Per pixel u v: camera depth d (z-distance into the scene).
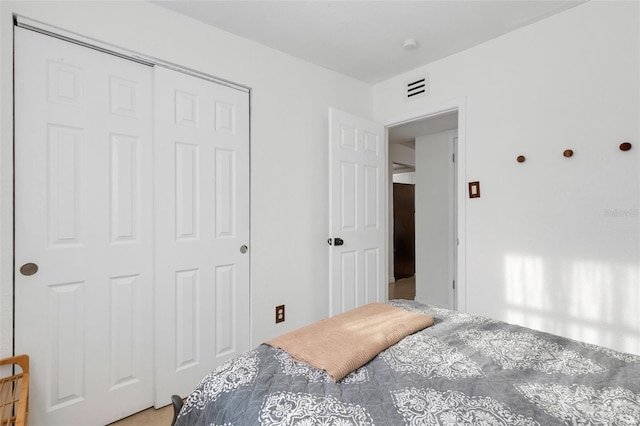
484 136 2.34
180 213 1.97
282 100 2.46
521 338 1.29
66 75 1.62
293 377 1.00
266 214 2.36
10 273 1.47
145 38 1.84
